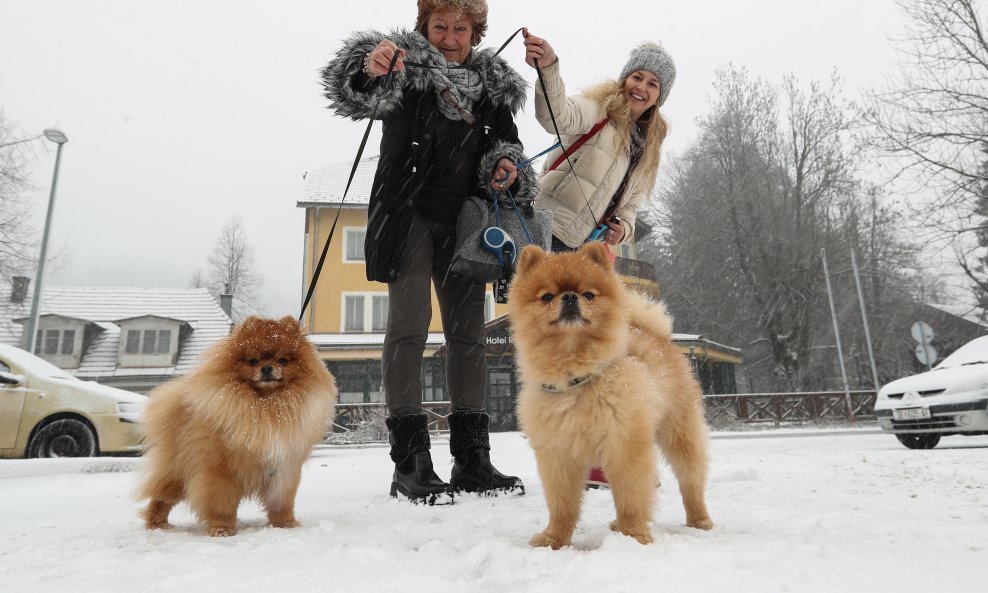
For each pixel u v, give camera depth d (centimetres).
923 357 1780
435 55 410
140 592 182
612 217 471
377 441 1881
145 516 316
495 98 429
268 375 301
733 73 3422
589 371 256
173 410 317
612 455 256
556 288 272
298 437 311
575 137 443
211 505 291
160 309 3269
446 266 436
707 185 3541
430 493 371
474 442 418
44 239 1888
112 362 3011
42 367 884
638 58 445
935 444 984
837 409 2450
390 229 393
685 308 3819
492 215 412
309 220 2781
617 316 270
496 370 2425
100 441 850
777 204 3250
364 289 2714
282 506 315
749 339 3622
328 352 2470
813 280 3169
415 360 406
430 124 406
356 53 376
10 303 3102
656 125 470
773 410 2402
